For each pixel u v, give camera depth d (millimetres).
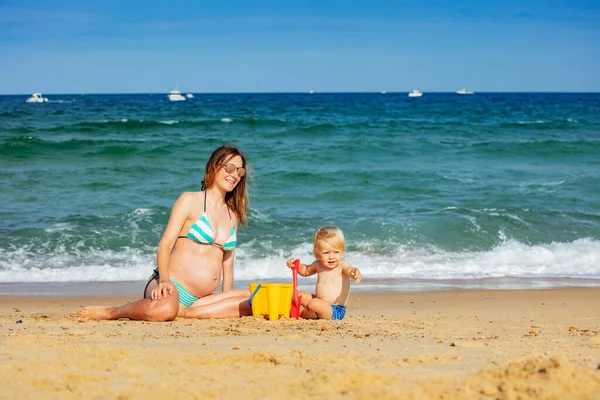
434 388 2807
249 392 2846
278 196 15992
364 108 62562
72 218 13141
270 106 67500
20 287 9328
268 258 11062
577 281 10039
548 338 4895
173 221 5988
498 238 12461
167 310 5691
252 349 4023
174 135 28125
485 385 2836
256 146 24438
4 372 3145
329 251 6273
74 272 10203
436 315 7059
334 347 4195
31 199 15086
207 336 4762
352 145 24188
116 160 20812
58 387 2889
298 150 23250
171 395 2793
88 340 4418
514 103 82062
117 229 12414
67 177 17812
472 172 19969
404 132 31266
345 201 15625
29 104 73812
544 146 24594
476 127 34406
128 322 5660
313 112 52219
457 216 13742
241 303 6074
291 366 3418
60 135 27266
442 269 10719
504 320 6531
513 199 15734
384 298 8555
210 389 2891
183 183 17406
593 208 14914
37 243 11508
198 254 6074
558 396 2650
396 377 2975
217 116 44875
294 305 6090
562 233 12828
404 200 15703
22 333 4820
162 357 3609
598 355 3846
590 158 23125
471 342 4453
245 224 6574
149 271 10391
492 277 10266
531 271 10719
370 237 12328
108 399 2729
